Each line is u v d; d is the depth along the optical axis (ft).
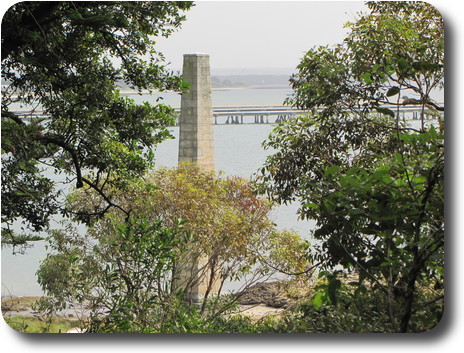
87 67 64.85
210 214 97.86
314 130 71.87
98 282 52.42
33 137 56.39
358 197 33.06
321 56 68.18
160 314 52.85
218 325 58.59
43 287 74.13
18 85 60.23
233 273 101.65
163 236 53.26
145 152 67.05
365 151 65.77
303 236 133.18
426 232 34.35
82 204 89.61
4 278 129.80
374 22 64.08
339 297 41.09
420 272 34.58
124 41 64.03
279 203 74.02
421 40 62.80
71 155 64.18
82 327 54.39
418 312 37.37
